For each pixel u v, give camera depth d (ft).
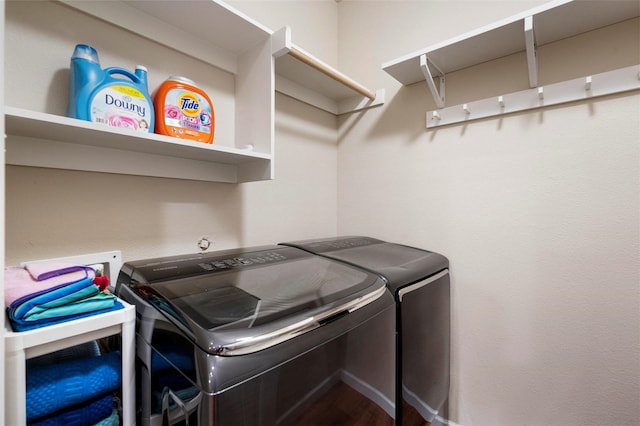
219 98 4.55
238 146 4.65
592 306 4.17
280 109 5.72
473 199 5.17
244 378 1.94
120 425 2.50
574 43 4.27
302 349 2.30
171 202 4.12
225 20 3.84
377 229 6.39
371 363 3.02
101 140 3.06
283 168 5.79
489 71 5.00
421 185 5.78
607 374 4.07
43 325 2.14
